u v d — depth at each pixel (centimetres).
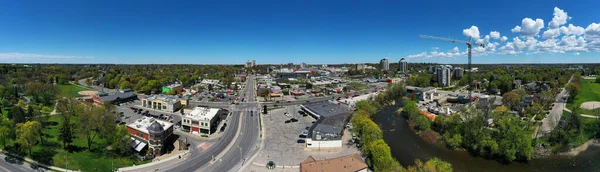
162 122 16262
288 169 12538
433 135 17450
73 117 19338
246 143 15762
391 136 18050
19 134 12612
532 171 13200
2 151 13100
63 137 13950
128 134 13825
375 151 12112
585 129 17500
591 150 15312
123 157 13362
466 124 16250
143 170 12206
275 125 19500
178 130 17912
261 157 13812
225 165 12875
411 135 18238
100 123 14125
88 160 12862
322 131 16225
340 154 14338
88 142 14062
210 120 17362
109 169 12181
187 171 12225
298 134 17500
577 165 13712
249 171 12294
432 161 11494
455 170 13275
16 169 11719
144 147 14100
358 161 11469
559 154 14862
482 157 14638
